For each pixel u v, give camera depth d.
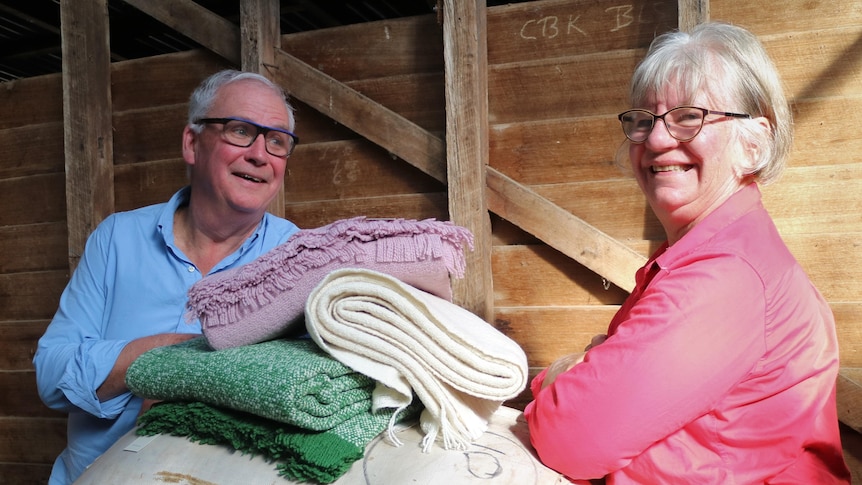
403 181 2.79
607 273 2.46
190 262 1.77
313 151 2.90
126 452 1.19
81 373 1.51
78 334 1.71
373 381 1.11
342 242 1.14
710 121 1.14
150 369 1.16
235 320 1.14
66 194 3.15
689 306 1.01
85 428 1.64
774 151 1.19
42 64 4.67
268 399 1.00
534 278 2.63
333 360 1.06
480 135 2.55
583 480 1.11
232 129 1.68
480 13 2.55
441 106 2.73
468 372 1.04
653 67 1.17
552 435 1.05
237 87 1.71
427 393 1.05
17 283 3.31
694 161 1.17
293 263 1.13
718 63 1.14
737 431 1.03
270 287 1.13
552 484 1.06
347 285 1.06
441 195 2.73
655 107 1.17
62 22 3.08
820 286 2.27
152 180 3.11
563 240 2.51
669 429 1.01
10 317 3.33
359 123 2.76
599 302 2.56
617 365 1.01
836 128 2.24
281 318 1.14
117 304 1.75
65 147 3.08
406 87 2.77
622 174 2.49
